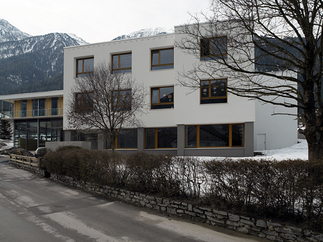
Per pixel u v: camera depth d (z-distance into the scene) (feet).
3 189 30.63
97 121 41.37
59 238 15.25
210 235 15.79
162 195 20.75
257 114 68.69
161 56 61.21
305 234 13.91
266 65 20.44
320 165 13.88
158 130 60.29
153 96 61.11
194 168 19.08
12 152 81.97
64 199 25.39
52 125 94.32
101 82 42.24
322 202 13.65
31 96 94.48
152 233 16.16
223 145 53.31
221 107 52.70
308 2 17.47
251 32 18.89
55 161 36.35
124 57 64.54
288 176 14.74
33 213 20.57
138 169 22.77
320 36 18.24
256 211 15.92
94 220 18.74
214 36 21.25
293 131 67.67
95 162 27.76
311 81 19.08
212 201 17.80
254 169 15.92
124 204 23.06
